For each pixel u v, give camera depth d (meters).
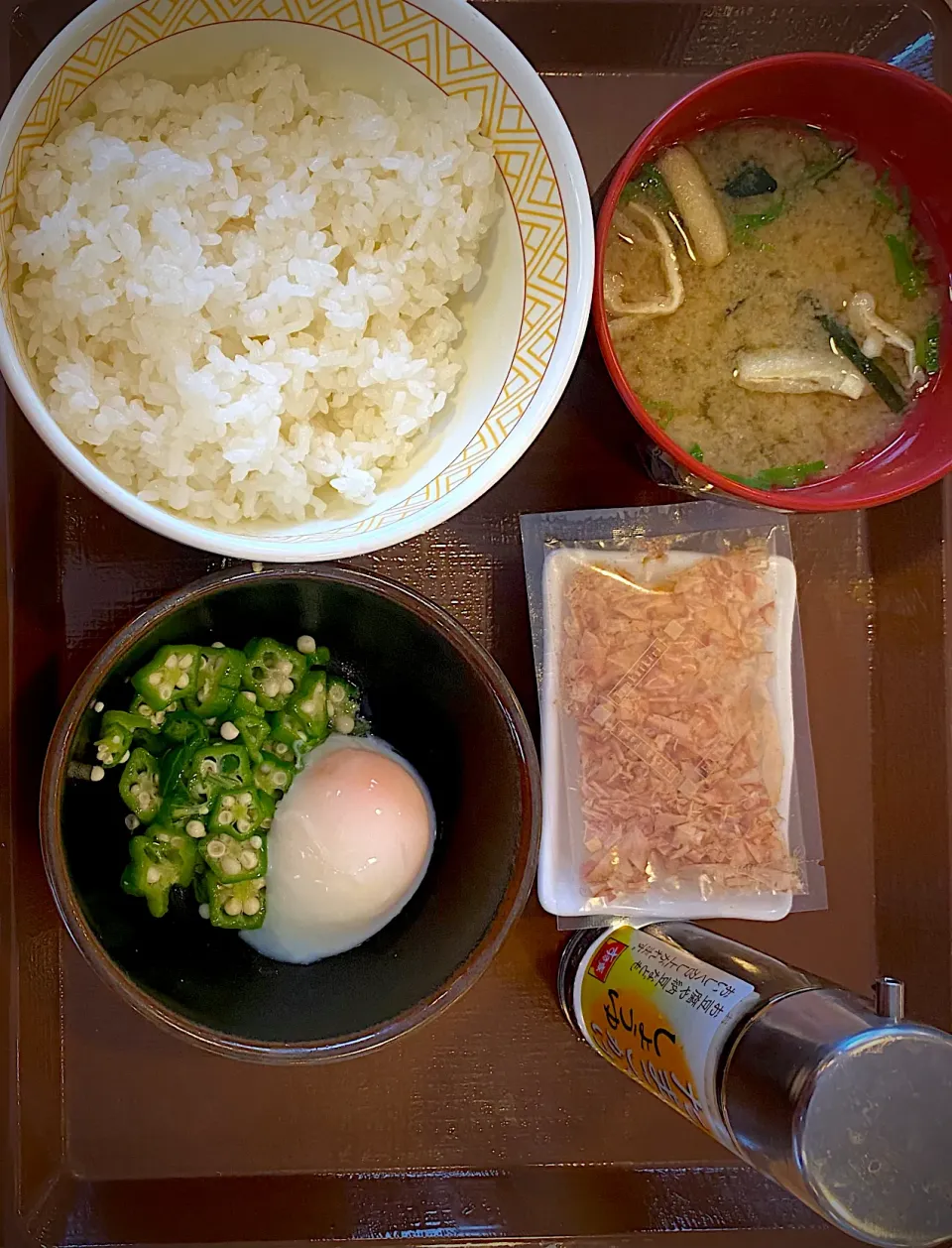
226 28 0.25
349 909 0.28
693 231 0.29
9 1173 0.28
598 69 0.31
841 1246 0.31
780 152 0.29
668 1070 0.27
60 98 0.24
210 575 0.26
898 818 0.33
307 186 0.26
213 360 0.25
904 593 0.32
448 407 0.28
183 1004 0.26
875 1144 0.22
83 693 0.25
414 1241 0.30
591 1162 0.32
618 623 0.32
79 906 0.25
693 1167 0.32
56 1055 0.30
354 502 0.26
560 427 0.32
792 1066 0.22
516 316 0.26
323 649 0.31
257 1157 0.31
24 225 0.24
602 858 0.32
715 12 0.30
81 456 0.23
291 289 0.25
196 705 0.29
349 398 0.27
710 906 0.32
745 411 0.30
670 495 0.32
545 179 0.25
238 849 0.29
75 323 0.25
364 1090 0.31
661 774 0.32
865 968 0.33
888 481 0.29
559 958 0.32
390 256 0.27
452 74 0.25
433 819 0.31
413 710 0.31
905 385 0.30
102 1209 0.30
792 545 0.33
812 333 0.30
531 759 0.26
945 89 0.31
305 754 0.30
